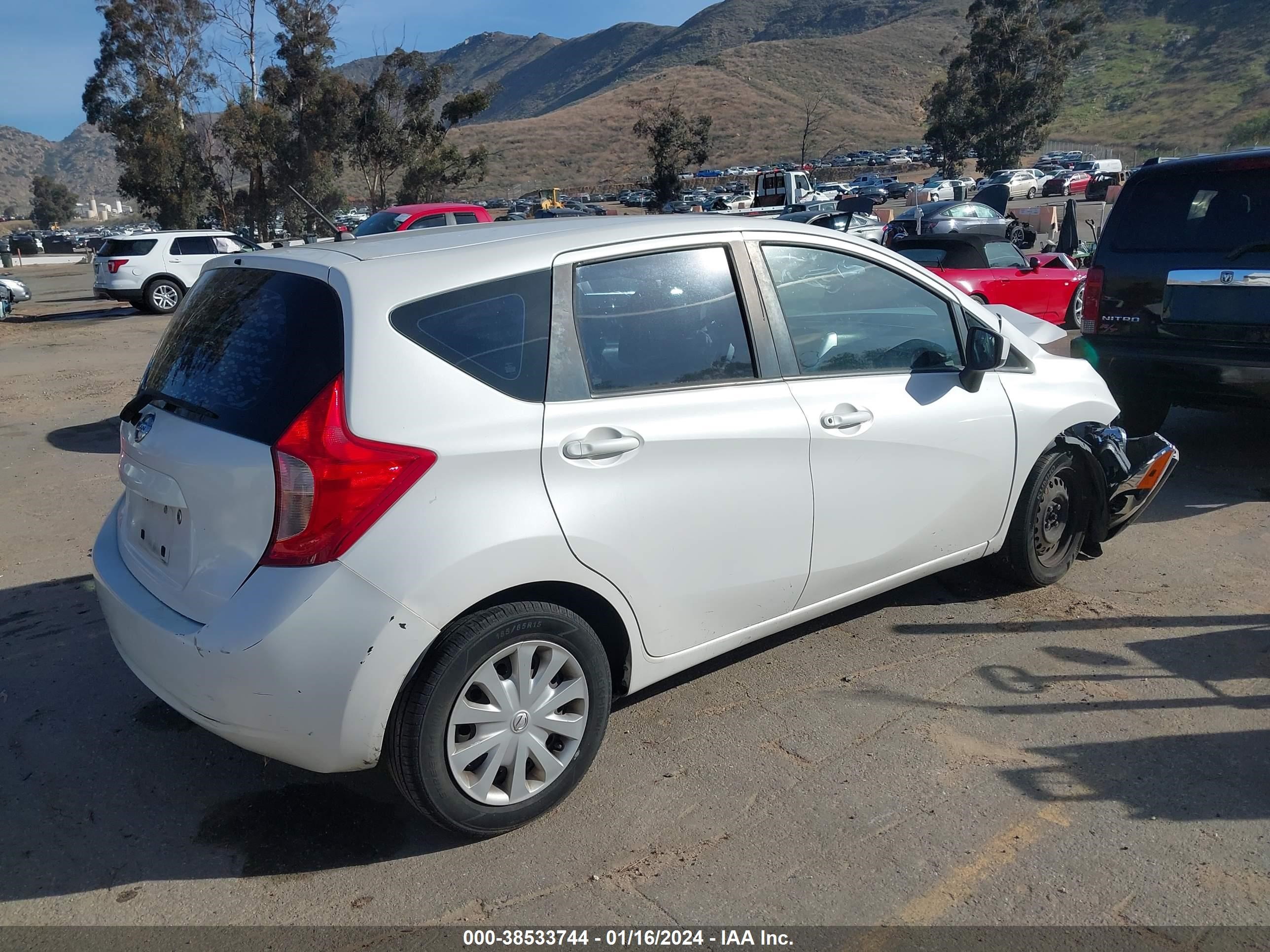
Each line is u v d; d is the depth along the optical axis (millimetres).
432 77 41750
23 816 3080
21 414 9492
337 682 2549
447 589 2623
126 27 41156
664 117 50438
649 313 3150
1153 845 2785
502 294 2891
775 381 3395
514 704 2834
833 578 3631
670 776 3191
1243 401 5801
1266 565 4773
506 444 2748
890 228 26125
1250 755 3209
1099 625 4184
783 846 2836
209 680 2613
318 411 2580
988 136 60688
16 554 5398
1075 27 59094
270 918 2605
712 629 3352
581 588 2934
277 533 2568
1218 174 5832
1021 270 10930
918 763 3225
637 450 2994
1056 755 3246
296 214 41406
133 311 21094
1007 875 2680
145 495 2967
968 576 4738
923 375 3869
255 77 42500
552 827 2953
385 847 2893
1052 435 4285
